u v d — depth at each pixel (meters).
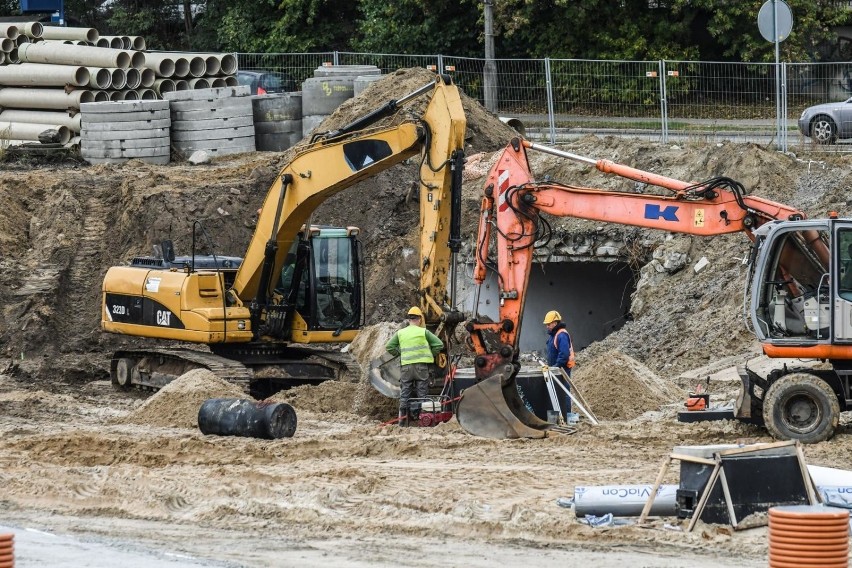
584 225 72.88
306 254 59.44
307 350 62.38
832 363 44.00
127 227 78.38
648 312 67.69
